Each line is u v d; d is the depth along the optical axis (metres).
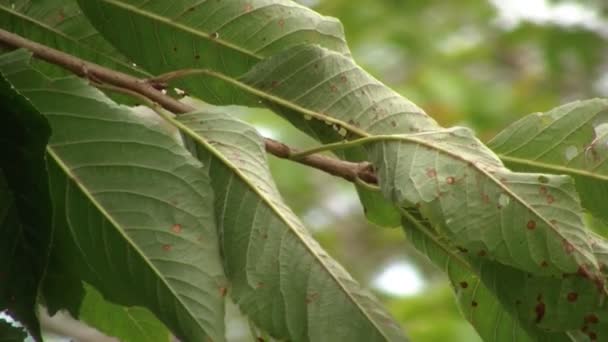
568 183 1.27
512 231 1.27
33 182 1.26
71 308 1.31
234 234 1.30
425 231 1.34
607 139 1.34
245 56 1.36
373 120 1.32
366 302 1.29
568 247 1.26
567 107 1.34
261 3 1.36
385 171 1.30
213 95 1.36
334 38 1.36
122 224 1.29
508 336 1.34
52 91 1.29
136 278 1.29
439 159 1.29
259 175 1.30
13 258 1.26
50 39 1.38
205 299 1.28
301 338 1.29
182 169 1.29
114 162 1.29
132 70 1.38
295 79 1.34
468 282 1.34
